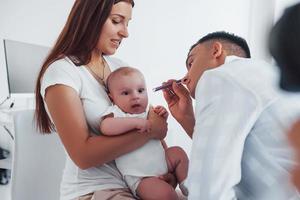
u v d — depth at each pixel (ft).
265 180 2.28
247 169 2.39
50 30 8.70
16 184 3.70
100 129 3.01
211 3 7.68
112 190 3.00
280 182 2.18
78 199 2.97
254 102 2.20
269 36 1.75
